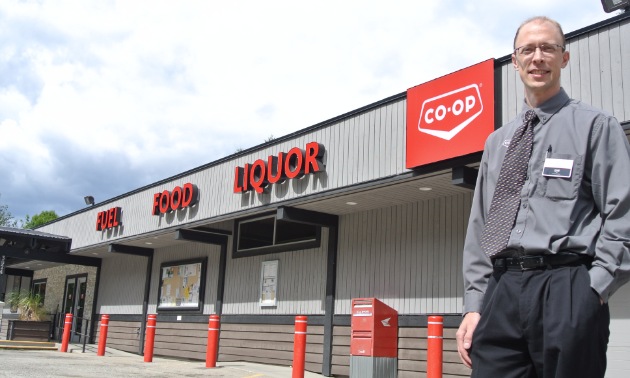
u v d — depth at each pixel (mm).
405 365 8727
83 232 16609
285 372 9727
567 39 6246
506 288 1662
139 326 15711
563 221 1595
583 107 1718
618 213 1518
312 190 9117
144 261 16375
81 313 19078
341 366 9719
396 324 8953
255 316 11773
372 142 8328
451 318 8297
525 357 1616
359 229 10094
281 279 11430
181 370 9289
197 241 12711
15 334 16547
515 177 1753
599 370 1474
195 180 12219
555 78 1771
